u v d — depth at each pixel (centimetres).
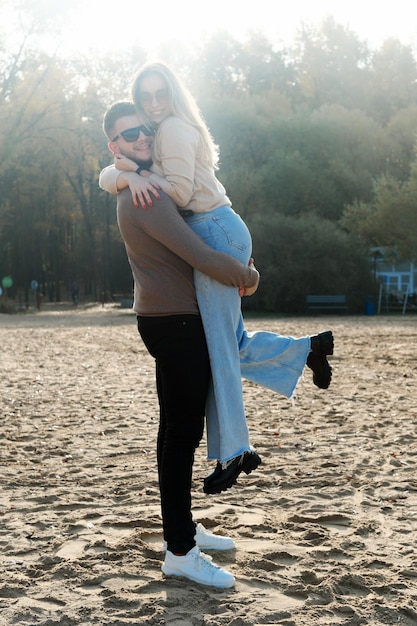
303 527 437
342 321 3088
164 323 344
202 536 391
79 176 6481
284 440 707
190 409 347
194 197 350
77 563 372
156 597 331
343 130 4916
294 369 363
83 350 1789
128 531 429
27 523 450
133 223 340
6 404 958
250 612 317
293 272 3928
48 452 676
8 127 4666
